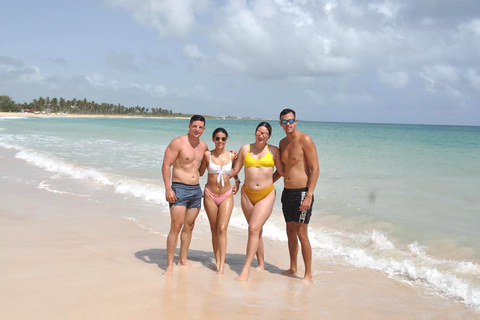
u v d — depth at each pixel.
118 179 11.23
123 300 4.06
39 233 6.42
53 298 4.00
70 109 199.75
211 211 5.24
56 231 6.59
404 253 5.77
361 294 4.54
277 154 5.18
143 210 8.39
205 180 11.27
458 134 52.41
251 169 5.16
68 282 4.45
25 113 153.50
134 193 9.98
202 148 5.24
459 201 8.84
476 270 5.09
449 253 5.80
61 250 5.61
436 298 4.47
